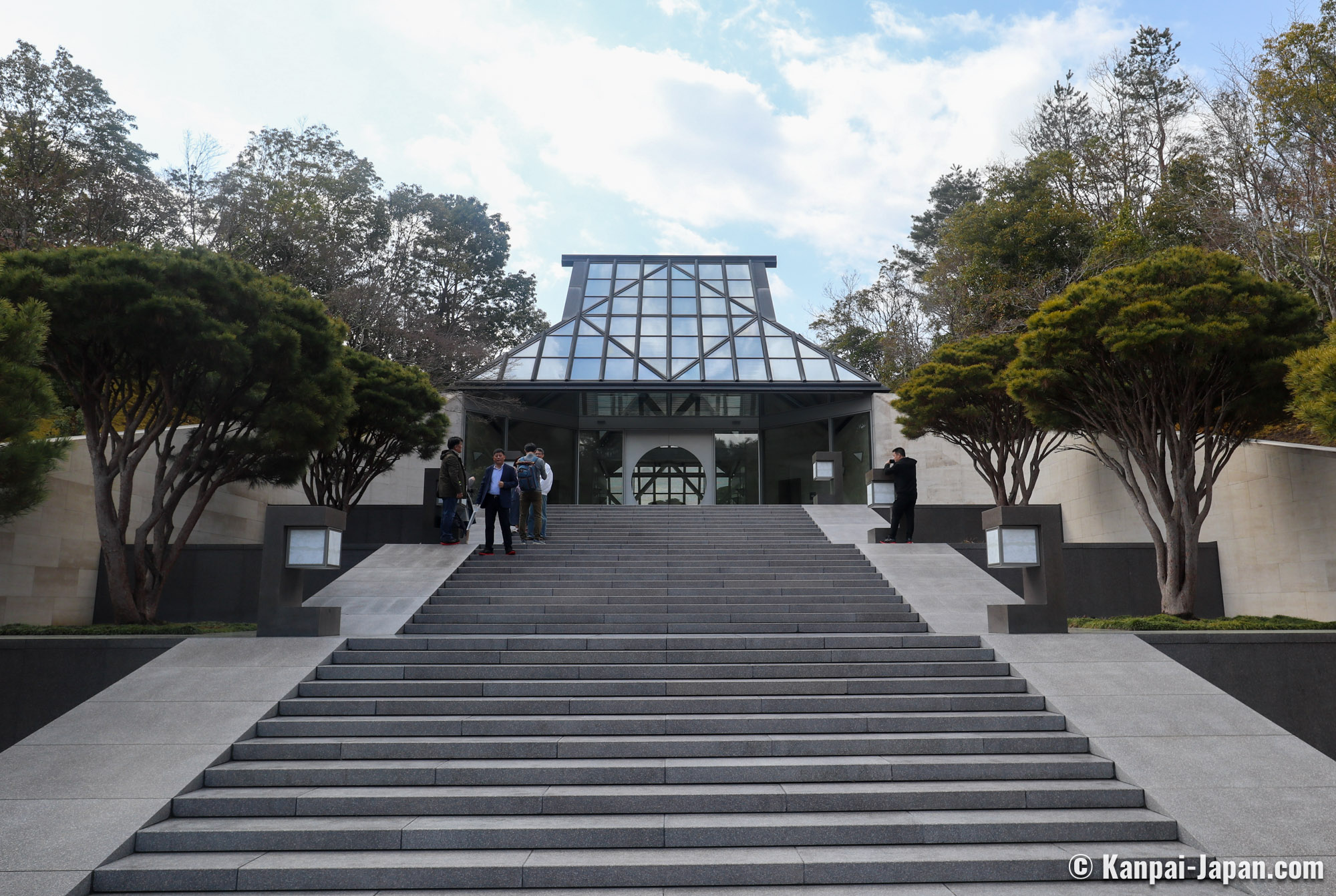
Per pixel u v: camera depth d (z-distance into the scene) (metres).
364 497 20.86
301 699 7.43
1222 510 14.11
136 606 11.02
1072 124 30.36
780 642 9.02
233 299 10.76
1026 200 29.50
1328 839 5.43
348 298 26.86
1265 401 11.05
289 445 11.65
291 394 11.55
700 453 25.09
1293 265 17.77
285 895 5.00
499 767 6.24
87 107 27.39
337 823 5.64
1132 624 10.48
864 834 5.54
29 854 5.18
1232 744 6.66
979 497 21.48
